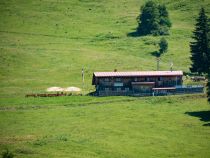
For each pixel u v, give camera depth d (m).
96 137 175.50
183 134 179.12
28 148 161.50
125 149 162.62
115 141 171.25
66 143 167.88
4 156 134.38
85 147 164.00
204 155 157.75
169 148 164.62
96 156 155.12
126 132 181.50
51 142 168.88
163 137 176.00
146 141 171.50
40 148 162.38
